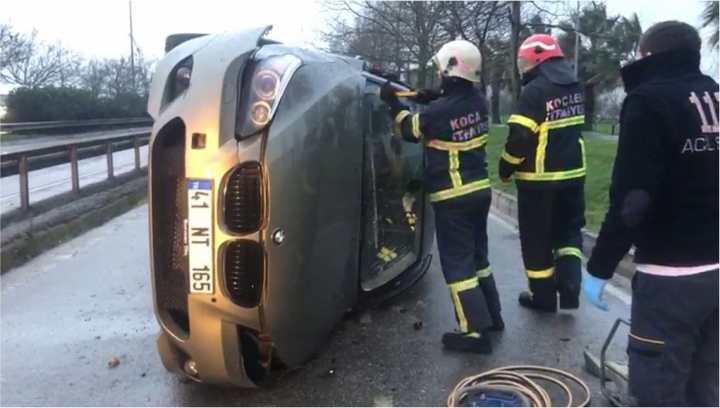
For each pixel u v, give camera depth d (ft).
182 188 11.98
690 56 9.48
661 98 9.20
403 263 17.34
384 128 15.97
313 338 13.29
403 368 14.35
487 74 90.68
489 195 15.15
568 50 100.83
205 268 11.59
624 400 12.21
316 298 12.87
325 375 14.02
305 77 12.52
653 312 9.64
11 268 24.08
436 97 15.55
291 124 11.92
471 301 14.96
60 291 20.89
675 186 9.32
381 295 17.25
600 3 90.68
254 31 12.44
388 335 16.17
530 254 17.29
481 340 15.02
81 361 15.06
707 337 10.03
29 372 14.49
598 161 43.16
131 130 118.32
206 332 11.81
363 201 14.67
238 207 11.50
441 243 15.16
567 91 16.17
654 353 9.66
